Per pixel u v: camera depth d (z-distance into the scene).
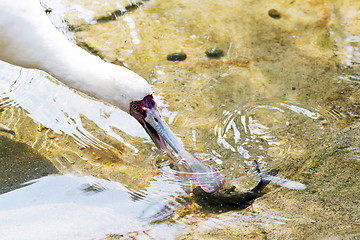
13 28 6.12
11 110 6.96
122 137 6.70
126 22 8.55
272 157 6.27
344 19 8.57
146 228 5.22
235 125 6.78
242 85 7.40
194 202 5.67
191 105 7.08
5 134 6.61
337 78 7.46
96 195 5.79
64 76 6.31
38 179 6.00
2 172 6.08
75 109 7.08
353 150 5.75
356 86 7.31
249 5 8.88
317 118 6.81
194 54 7.94
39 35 6.21
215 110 7.02
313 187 5.35
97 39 8.17
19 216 5.43
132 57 7.86
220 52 7.98
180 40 8.20
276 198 5.37
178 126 6.76
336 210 4.85
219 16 8.66
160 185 5.97
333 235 4.40
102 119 6.96
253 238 4.72
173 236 5.01
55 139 6.60
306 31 8.34
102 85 6.14
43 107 7.07
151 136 6.39
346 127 6.34
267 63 7.77
